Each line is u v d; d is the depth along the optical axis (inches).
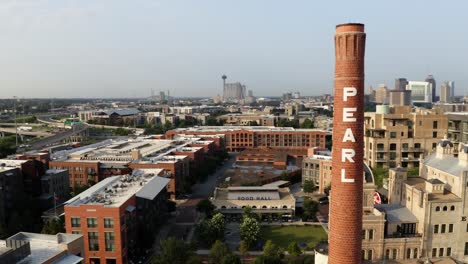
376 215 3326.8
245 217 5167.3
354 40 2391.7
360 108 2450.8
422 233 3398.1
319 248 3570.4
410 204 3634.4
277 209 5969.5
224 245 4215.1
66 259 3137.3
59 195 6835.6
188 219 6043.3
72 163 7406.5
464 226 3442.4
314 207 5876.0
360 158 2479.1
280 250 4298.7
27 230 5315.0
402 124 6732.3
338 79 2477.9
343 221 2513.5
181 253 4074.8
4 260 2731.3
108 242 4397.1
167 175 7199.8
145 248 4867.1
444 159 3981.3
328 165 7199.8
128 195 5034.5
